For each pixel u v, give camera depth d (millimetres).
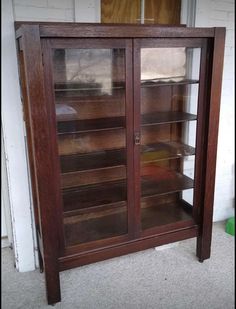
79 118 1837
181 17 2162
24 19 1770
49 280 1795
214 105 1884
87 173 1988
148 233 2014
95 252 1894
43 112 1534
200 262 2195
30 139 1891
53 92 1569
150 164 2127
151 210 2240
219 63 1815
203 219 2104
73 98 1779
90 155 1971
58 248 1798
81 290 1954
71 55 1653
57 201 1733
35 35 1424
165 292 1927
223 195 2707
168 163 2205
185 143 2172
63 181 1944
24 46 1424
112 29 1552
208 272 2100
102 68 1735
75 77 1724
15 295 1925
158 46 1694
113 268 2150
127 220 1949
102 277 2066
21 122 1882
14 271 2146
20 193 1998
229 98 2447
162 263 2195
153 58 1835
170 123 2102
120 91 1755
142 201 2242
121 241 1950
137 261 2219
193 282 2010
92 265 2178
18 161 1938
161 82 1914
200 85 1871
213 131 1933
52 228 1718
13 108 1845
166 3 2115
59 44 1504
